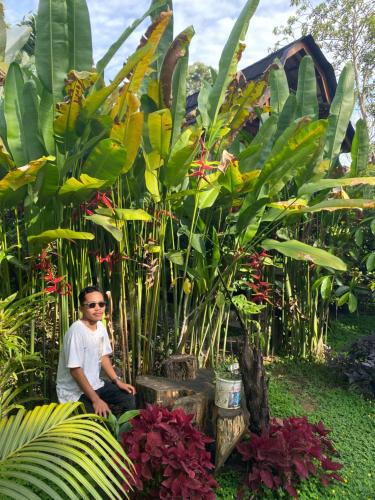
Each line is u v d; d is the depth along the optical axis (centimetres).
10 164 297
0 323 269
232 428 292
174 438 257
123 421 266
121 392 314
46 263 304
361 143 486
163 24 293
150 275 343
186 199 366
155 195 337
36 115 299
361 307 805
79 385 284
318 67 752
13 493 163
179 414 271
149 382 334
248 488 279
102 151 278
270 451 276
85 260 340
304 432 288
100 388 306
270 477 272
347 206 344
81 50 314
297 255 344
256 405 302
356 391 449
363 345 487
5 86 306
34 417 211
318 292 538
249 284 421
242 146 518
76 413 288
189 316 388
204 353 432
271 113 512
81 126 302
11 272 395
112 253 336
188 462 248
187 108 846
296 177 414
